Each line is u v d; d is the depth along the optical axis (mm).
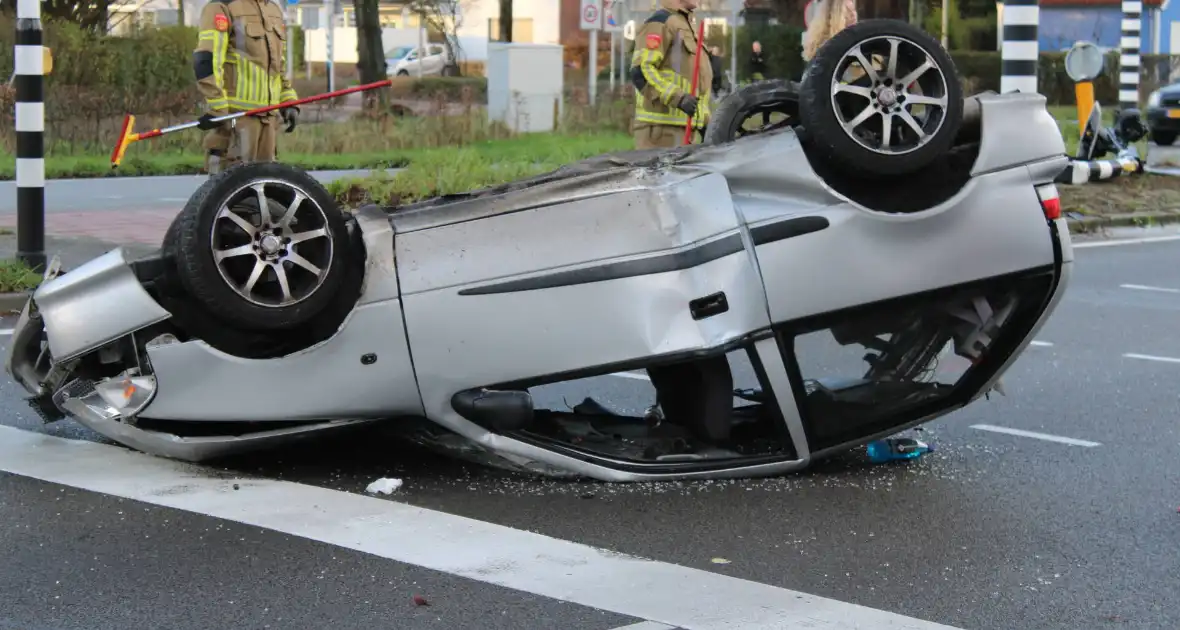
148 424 6102
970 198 6309
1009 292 6465
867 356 6391
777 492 6227
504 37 41406
